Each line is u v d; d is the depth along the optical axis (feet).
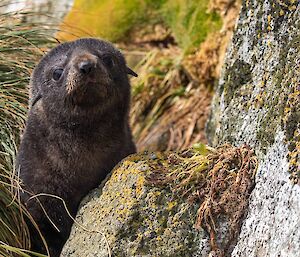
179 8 34.81
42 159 23.09
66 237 23.26
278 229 17.78
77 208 22.94
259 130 20.18
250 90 21.83
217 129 23.48
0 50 27.50
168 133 32.96
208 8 32.78
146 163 21.09
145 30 36.27
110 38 36.55
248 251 18.74
